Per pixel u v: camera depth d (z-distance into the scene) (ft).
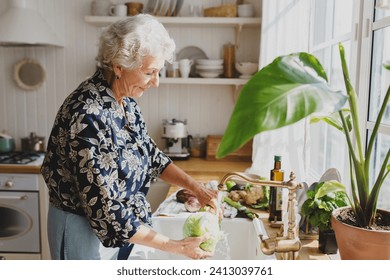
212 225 4.40
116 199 4.20
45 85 11.10
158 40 4.33
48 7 10.88
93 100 4.25
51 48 10.99
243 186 6.72
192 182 5.54
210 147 10.37
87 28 10.89
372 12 4.94
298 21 6.28
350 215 3.65
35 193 9.48
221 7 10.08
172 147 10.54
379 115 3.24
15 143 11.28
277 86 2.60
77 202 4.48
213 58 10.89
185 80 10.12
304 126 6.01
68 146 4.13
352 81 5.49
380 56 5.01
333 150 6.79
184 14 10.80
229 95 11.03
